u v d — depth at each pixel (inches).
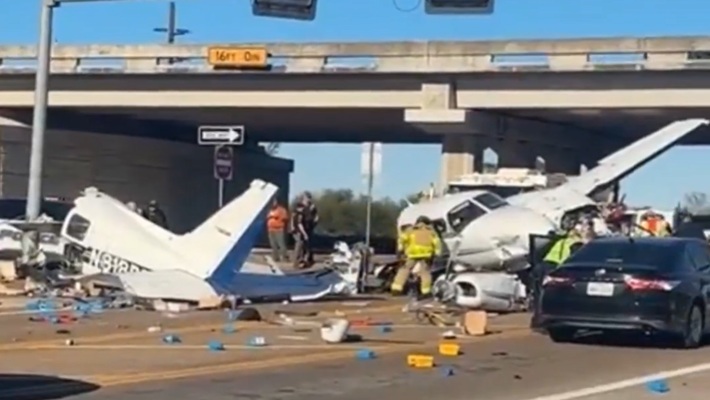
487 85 2623.0
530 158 2903.5
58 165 3334.2
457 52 2610.7
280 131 3447.3
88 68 2856.8
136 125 3408.0
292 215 2255.2
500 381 857.5
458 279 1421.0
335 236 3772.1
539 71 2546.8
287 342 1058.1
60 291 1457.9
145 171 3575.3
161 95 2854.3
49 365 884.6
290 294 1461.6
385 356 981.2
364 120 2999.5
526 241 1642.5
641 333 1149.7
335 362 937.5
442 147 2741.1
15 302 1366.9
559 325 1098.7
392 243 3484.3
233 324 1190.9
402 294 1605.6
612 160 2207.2
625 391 824.3
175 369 876.0
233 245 1390.3
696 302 1110.4
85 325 1149.7
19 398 735.7
